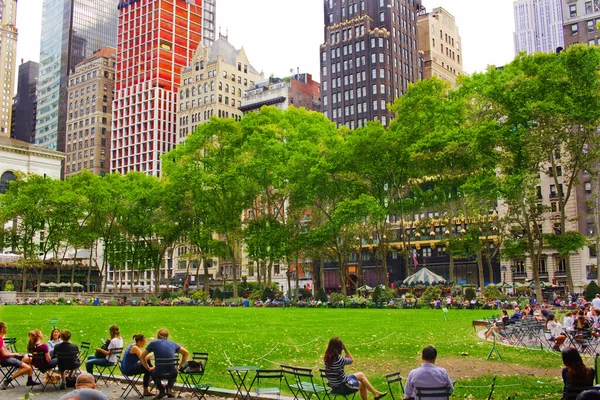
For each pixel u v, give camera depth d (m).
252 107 156.62
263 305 71.75
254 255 75.81
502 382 17.50
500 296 61.25
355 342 27.92
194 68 175.75
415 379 12.06
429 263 108.25
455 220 102.56
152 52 188.38
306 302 69.38
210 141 82.44
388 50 144.25
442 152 62.31
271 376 14.95
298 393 15.36
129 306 73.12
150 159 181.75
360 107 143.88
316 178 68.94
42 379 18.75
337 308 65.31
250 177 76.94
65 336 17.28
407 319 43.59
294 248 73.44
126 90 192.25
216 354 23.62
